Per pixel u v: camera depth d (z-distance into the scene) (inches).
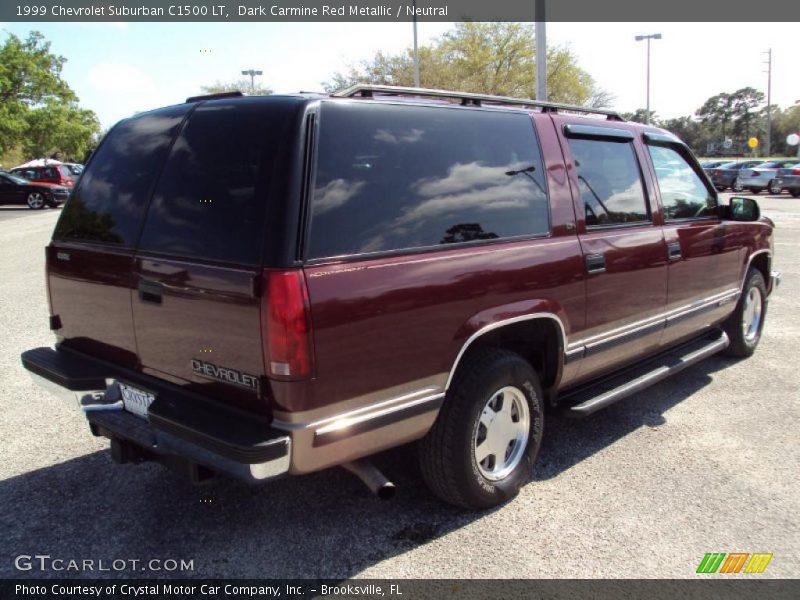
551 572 113.3
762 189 1185.4
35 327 280.7
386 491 110.8
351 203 104.6
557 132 145.5
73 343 138.1
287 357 95.2
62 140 1747.0
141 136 129.2
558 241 137.9
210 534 125.3
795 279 378.0
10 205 1133.1
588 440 167.3
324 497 138.9
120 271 120.2
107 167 133.3
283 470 98.2
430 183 116.7
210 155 111.0
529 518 130.5
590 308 145.1
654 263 163.9
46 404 192.2
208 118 115.7
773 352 242.1
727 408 187.6
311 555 118.6
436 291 112.3
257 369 98.6
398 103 116.6
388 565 115.6
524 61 1405.0
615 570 113.9
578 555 118.1
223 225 103.8
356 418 104.0
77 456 158.4
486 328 120.8
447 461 122.7
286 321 94.7
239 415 103.0
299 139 100.7
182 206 112.0
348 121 107.7
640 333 163.2
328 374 99.2
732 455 157.6
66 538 124.2
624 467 152.0
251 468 95.0
